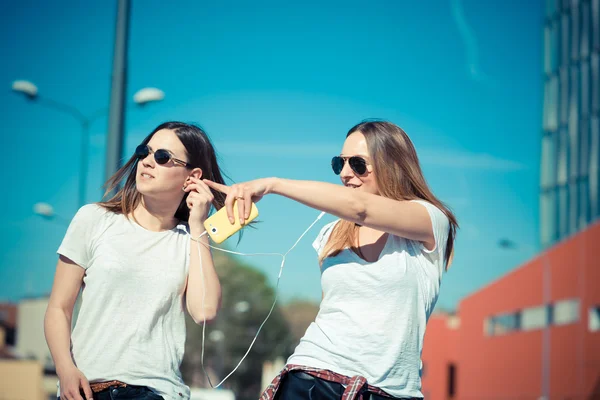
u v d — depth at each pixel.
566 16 41.72
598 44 39.12
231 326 48.97
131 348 3.19
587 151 38.69
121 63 7.64
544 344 31.92
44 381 35.59
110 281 3.23
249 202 3.03
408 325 3.14
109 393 3.13
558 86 41.81
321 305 3.35
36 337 37.19
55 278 3.30
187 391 3.33
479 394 37.91
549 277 32.16
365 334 3.11
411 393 3.11
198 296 3.29
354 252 3.27
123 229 3.35
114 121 7.57
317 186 3.00
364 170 3.32
